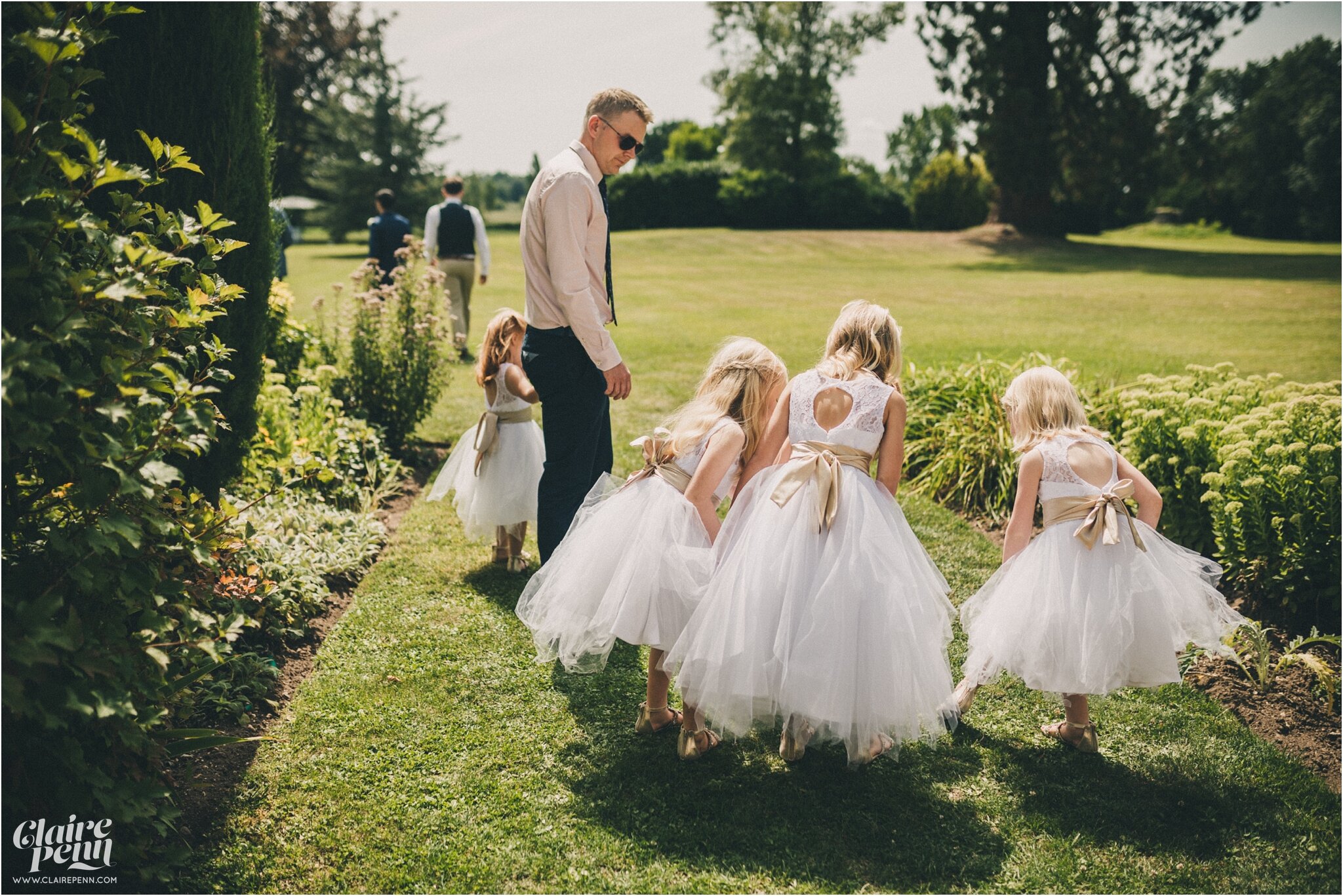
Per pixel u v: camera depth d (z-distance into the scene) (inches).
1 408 64.9
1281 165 1552.7
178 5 121.1
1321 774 103.3
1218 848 90.3
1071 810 95.8
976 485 192.2
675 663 100.3
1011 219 1181.7
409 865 85.6
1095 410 194.4
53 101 73.1
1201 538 153.6
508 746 104.8
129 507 78.0
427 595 143.7
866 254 1013.8
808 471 101.3
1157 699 118.1
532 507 149.4
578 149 131.5
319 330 264.4
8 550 77.3
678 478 109.2
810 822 93.3
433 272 224.1
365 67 1359.5
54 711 66.3
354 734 105.9
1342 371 311.9
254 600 125.5
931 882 85.3
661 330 430.6
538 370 135.3
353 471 191.8
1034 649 101.0
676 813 94.3
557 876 84.6
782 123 1624.0
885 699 93.4
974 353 356.2
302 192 1453.0
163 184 122.6
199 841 87.7
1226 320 470.6
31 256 67.6
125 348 75.2
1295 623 133.1
